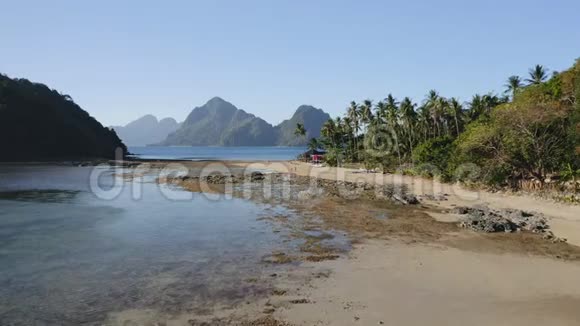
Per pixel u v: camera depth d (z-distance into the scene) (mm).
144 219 29125
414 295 14398
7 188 49094
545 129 38281
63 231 25016
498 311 13086
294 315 12773
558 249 20625
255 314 12867
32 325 12234
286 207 34719
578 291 14820
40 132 126000
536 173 38656
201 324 12219
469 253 19844
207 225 26953
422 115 86000
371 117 101062
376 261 18531
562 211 29578
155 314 12930
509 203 34406
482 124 46312
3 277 16406
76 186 51625
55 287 15312
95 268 17594
